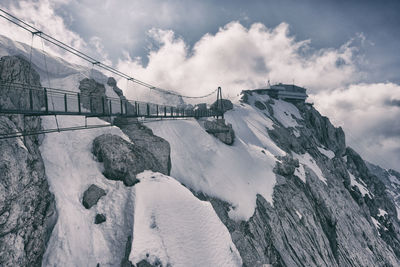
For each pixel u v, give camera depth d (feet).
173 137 121.80
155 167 81.41
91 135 76.43
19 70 59.62
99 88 102.73
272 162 140.77
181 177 102.01
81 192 58.18
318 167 214.28
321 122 352.49
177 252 47.67
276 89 360.48
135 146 79.15
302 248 99.76
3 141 41.14
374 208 246.68
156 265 44.80
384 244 188.75
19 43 136.98
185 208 56.24
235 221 92.53
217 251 52.26
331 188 183.52
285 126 274.57
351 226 159.84
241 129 198.29
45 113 47.55
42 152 60.08
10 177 38.63
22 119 53.36
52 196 51.57
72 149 67.56
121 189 62.03
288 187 127.44
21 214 39.78
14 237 37.45
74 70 144.05
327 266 102.58
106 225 53.16
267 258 84.84
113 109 111.14
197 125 142.31
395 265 172.76
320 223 129.49
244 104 284.61
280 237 96.94
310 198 136.26
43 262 43.45
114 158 65.92
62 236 47.57
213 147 128.67
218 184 105.40
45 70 130.41
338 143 347.77
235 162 125.70
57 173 57.77
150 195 58.49
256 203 104.73
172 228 51.34
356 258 134.10
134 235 48.19
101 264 46.85
